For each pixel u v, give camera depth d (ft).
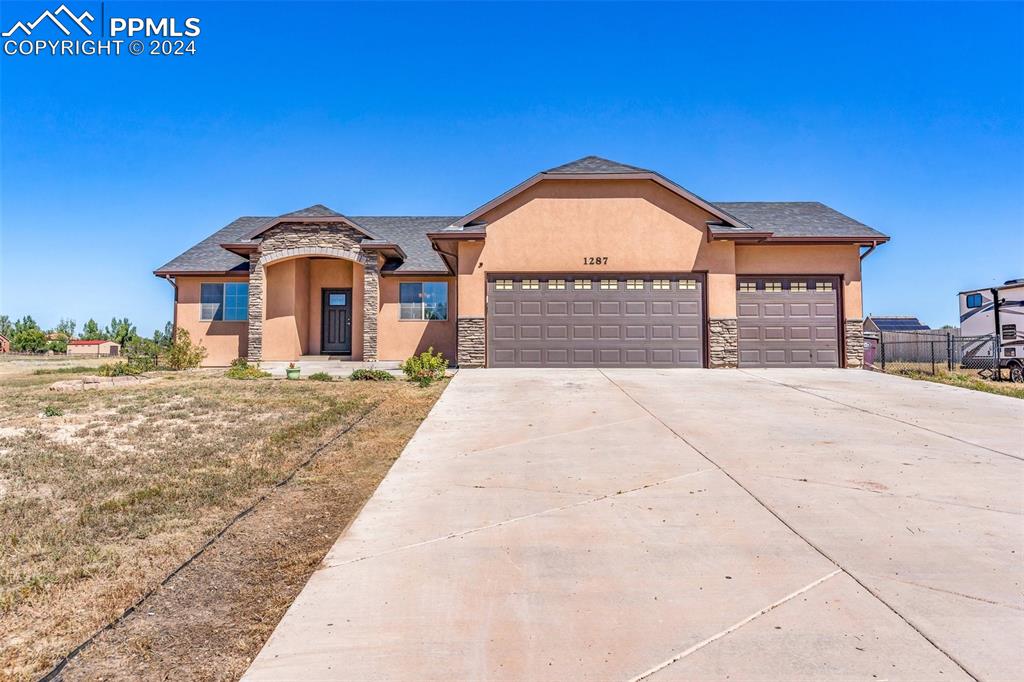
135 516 16.51
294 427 27.25
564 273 51.01
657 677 9.19
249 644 10.61
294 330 61.26
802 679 9.11
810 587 12.01
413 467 21.06
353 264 64.49
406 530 15.26
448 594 11.90
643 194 51.39
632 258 51.03
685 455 22.09
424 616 11.07
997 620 10.71
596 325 50.78
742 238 50.08
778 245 52.70
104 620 11.34
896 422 27.71
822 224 55.83
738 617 10.89
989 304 62.59
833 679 9.09
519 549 14.01
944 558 13.29
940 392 36.35
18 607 11.71
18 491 18.31
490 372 46.75
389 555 13.76
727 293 50.90
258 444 24.26
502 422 28.22
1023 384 51.72
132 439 25.03
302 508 17.60
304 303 63.87
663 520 15.74
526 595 11.81
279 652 9.98
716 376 43.65
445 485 18.95
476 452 23.03
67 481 19.29
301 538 15.44
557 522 15.70
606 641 10.18
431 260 64.03
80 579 12.90
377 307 59.77
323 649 10.05
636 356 50.65
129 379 46.16
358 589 12.14
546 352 50.70
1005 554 13.48
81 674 9.74
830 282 52.90
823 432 25.66
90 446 23.77
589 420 28.35
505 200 51.16
